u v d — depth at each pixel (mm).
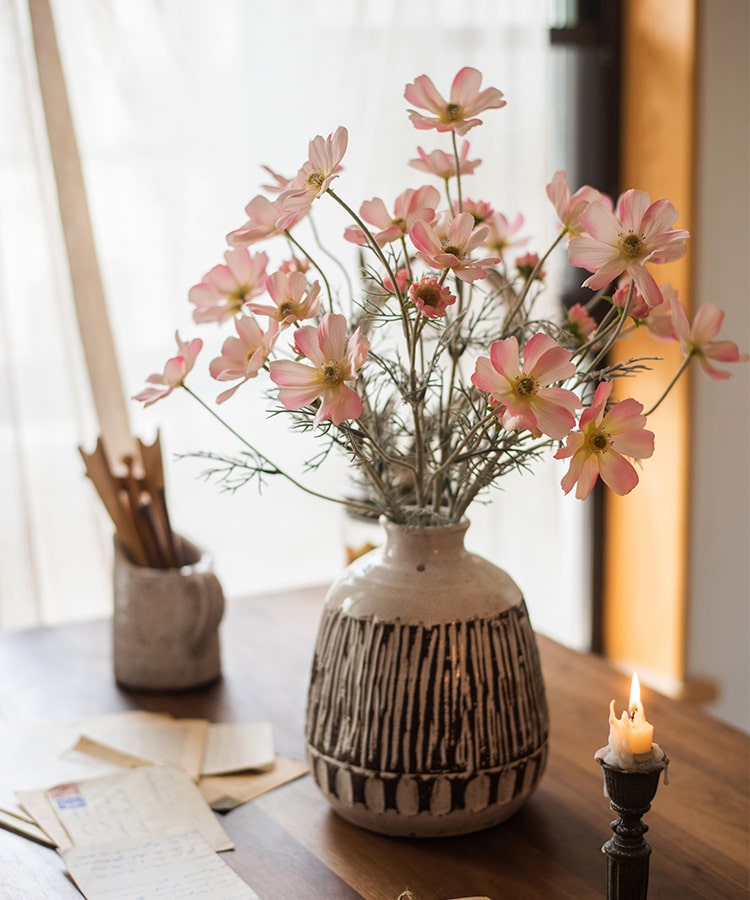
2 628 1842
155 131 1886
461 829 975
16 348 1819
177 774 1096
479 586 956
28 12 1722
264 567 2109
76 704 1292
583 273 2221
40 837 988
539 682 992
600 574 2424
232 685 1349
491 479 944
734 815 1038
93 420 1893
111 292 1895
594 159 2297
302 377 814
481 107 906
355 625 951
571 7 2264
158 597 1304
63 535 1896
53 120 1751
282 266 1020
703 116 2158
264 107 1958
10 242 1784
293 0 1949
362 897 900
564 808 1045
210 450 2014
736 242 2227
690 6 2104
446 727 930
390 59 2006
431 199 929
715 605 2350
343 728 961
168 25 1870
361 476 1374
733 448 2299
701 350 951
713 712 2385
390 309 896
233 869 940
